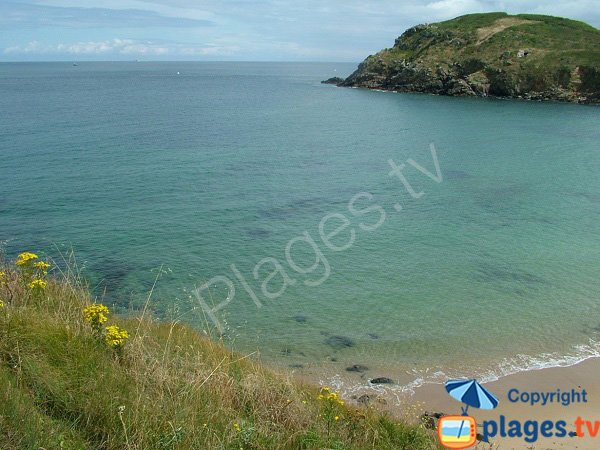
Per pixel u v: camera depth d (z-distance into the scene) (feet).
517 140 200.75
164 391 24.11
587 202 116.57
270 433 23.94
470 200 117.39
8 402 18.04
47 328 23.88
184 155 161.68
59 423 18.93
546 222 101.76
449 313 63.57
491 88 355.15
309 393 33.96
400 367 51.29
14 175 128.77
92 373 22.15
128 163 146.92
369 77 437.99
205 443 20.81
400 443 28.99
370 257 82.48
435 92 377.30
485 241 90.58
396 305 65.72
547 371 50.65
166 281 71.61
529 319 62.18
